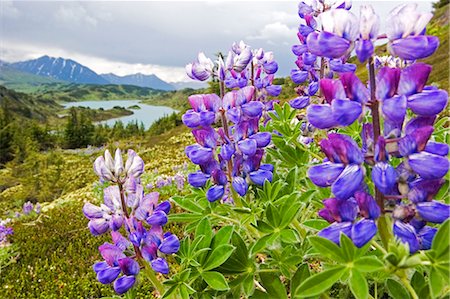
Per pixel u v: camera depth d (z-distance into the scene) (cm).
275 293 261
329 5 356
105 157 251
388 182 185
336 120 188
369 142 201
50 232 740
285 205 258
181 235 591
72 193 1400
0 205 1839
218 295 274
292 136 368
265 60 407
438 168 187
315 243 196
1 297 536
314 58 359
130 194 255
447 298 210
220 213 345
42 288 539
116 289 246
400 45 187
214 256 258
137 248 257
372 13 189
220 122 305
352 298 322
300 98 378
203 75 316
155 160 1781
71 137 6297
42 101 17138
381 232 204
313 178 201
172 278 255
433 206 194
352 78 189
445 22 4794
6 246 664
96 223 254
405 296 233
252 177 304
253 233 308
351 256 195
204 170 305
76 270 574
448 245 180
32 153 3166
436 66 2705
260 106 296
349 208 198
